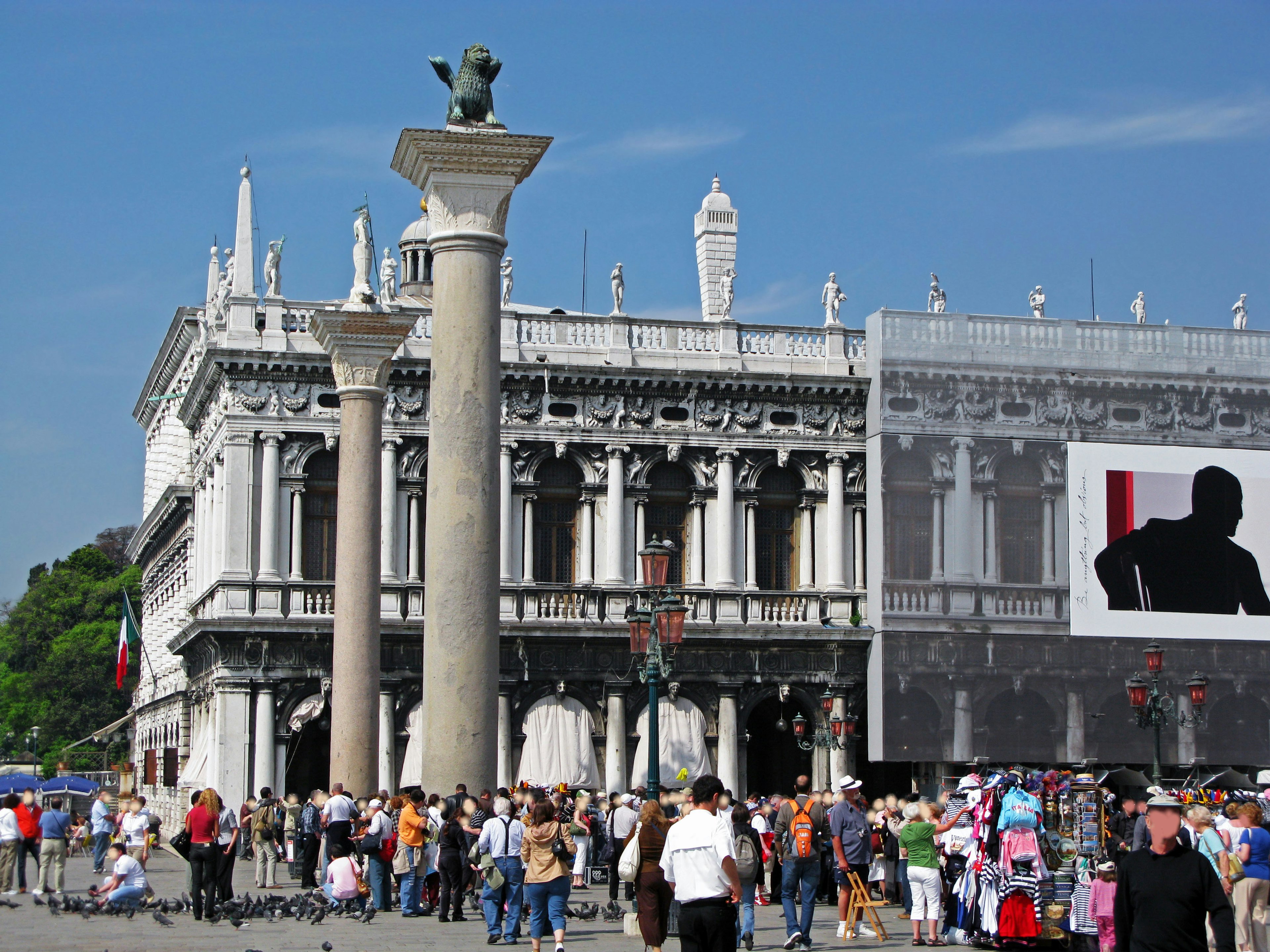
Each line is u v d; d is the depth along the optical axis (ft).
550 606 235.61
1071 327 242.58
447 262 110.73
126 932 108.68
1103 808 106.42
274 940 104.27
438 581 108.78
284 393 232.32
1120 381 242.78
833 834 112.88
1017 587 237.86
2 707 506.48
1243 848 98.22
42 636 522.47
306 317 234.38
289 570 230.89
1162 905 61.98
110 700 489.26
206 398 249.55
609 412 240.12
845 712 242.78
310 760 234.17
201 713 248.52
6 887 145.59
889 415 239.71
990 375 240.94
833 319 250.98
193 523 272.51
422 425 234.99
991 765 234.38
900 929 121.80
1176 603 239.09
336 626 147.33
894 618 236.43
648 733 179.32
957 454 239.71
